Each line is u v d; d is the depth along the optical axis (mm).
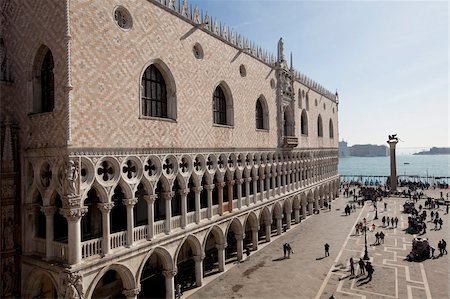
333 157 80875
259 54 43906
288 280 31156
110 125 21625
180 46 28453
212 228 32125
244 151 38969
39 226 22875
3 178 21156
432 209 64750
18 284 21750
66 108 19125
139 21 24156
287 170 51719
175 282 30891
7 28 22906
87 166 20266
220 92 36094
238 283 30594
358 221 56094
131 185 23016
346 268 34156
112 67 21875
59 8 19500
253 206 39844
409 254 36875
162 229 26266
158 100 26953
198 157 30953
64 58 19219
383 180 160750
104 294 26828
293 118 53500
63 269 19047
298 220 54938
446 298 26875
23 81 22016
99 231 24984
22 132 22078
